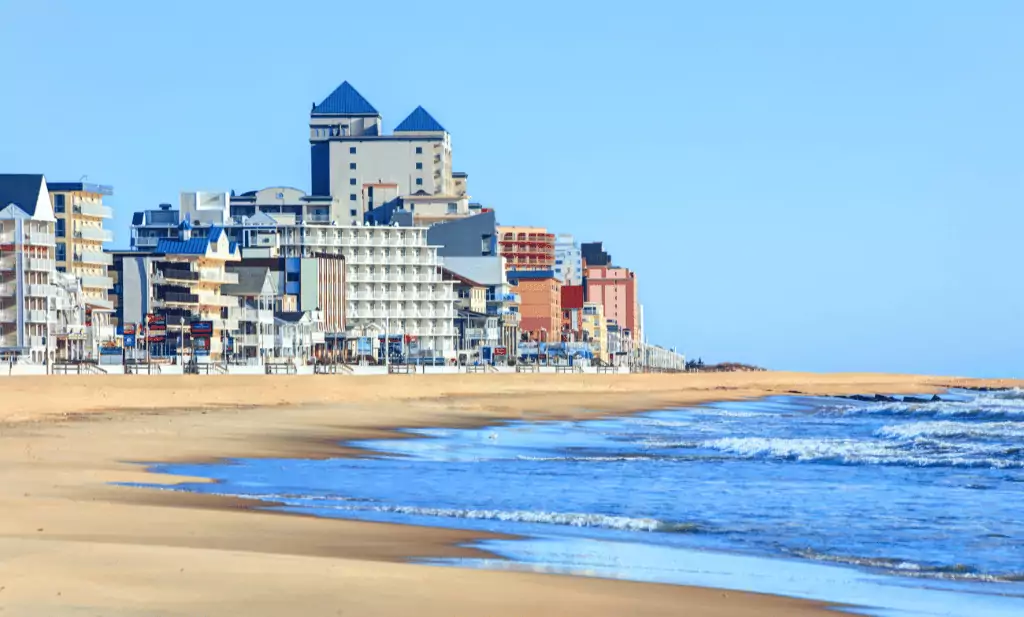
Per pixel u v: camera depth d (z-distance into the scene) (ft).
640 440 368.07
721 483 242.78
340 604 105.40
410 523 168.45
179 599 103.65
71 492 187.52
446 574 122.31
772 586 129.90
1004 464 287.07
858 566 146.92
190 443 297.53
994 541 170.81
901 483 247.50
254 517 165.58
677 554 151.02
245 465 255.70
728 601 118.42
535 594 114.93
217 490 205.87
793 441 348.59
